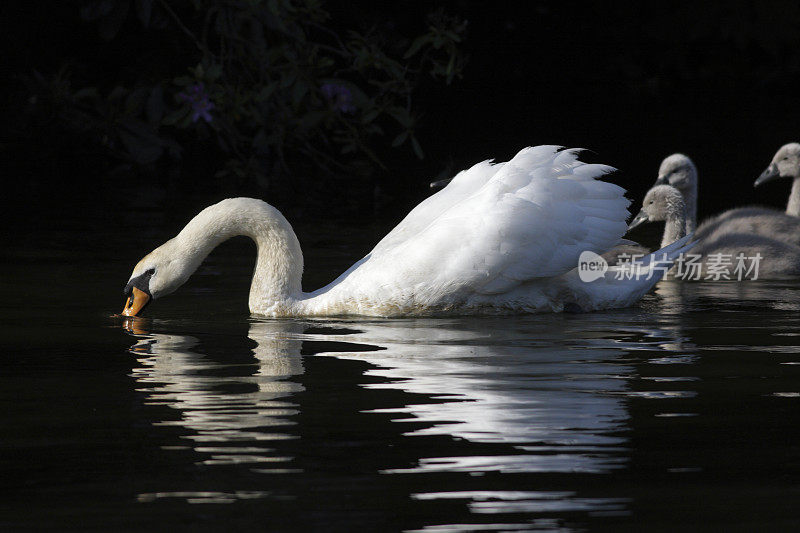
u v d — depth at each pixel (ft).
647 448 25.02
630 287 43.55
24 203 67.21
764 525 20.72
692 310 43.16
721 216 57.77
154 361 33.60
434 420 27.12
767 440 25.62
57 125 84.58
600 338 37.45
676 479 23.07
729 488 22.54
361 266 42.86
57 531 20.44
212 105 74.23
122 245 54.39
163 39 89.76
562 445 25.21
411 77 126.41
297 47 80.59
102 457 24.35
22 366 32.89
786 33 134.62
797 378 31.55
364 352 35.01
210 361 33.71
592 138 97.86
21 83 93.76
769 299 45.85
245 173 79.46
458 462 24.06
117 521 20.88
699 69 143.54
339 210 66.39
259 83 79.77
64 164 84.89
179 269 42.73
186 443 25.30
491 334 38.11
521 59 144.15
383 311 41.86
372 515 21.17
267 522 20.84
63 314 41.16
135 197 70.38
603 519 21.03
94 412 27.86
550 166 43.24
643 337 37.58
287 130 81.76
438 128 106.32
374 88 111.04
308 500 21.89
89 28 92.73
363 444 25.26
